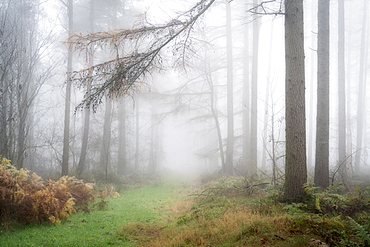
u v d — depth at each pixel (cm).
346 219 604
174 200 1230
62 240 667
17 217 794
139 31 676
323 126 898
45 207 815
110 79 679
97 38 687
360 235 468
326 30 934
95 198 1252
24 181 903
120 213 965
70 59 1457
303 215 567
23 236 696
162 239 629
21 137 1316
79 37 682
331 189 703
